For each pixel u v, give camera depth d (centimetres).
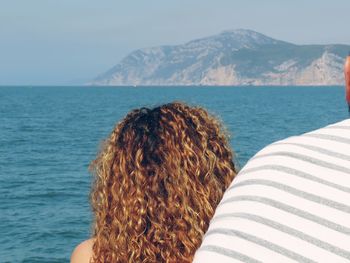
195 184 234
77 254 250
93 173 252
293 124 6300
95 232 245
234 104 11262
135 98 15500
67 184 2584
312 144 170
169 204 232
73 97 16675
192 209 232
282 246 155
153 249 231
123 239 232
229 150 250
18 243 1641
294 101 13100
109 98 15650
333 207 157
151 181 233
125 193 233
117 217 233
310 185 161
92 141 4612
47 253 1562
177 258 231
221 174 240
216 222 168
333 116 7588
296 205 159
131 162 236
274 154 172
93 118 7381
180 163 235
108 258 238
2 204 2162
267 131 5472
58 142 4541
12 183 2625
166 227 231
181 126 242
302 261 152
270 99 14438
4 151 3941
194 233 231
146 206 231
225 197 173
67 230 1764
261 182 166
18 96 17600
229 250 159
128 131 243
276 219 159
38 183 2622
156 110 251
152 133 240
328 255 152
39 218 1919
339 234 153
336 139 169
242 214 163
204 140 241
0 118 7350
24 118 7388
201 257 163
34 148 4119
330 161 165
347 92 181
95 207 246
